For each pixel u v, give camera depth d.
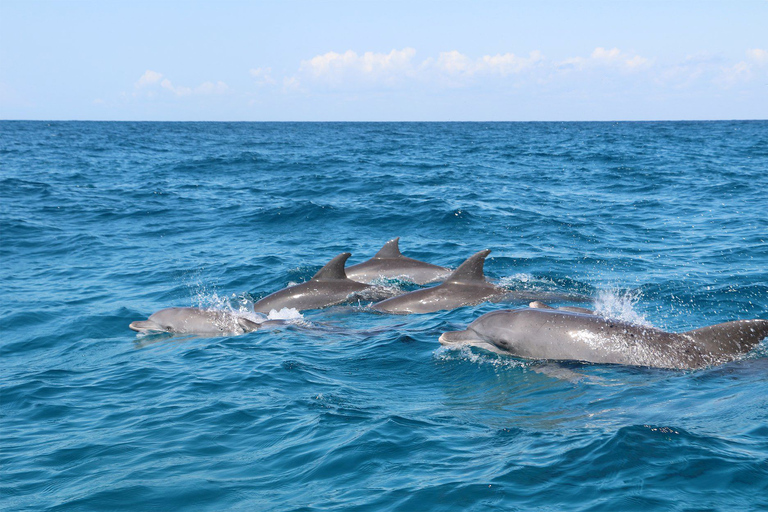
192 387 9.07
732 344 8.84
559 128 184.50
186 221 25.73
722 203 27.48
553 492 5.73
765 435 6.52
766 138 91.50
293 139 107.44
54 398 8.93
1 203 29.67
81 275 17.45
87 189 35.03
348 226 24.06
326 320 12.88
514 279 15.38
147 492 6.11
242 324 12.26
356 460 6.54
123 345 11.73
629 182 36.41
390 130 170.88
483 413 7.70
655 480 5.78
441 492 5.83
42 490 6.27
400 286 15.52
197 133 141.88
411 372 9.40
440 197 29.80
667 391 7.92
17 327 12.91
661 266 16.67
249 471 6.47
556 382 8.54
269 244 21.39
